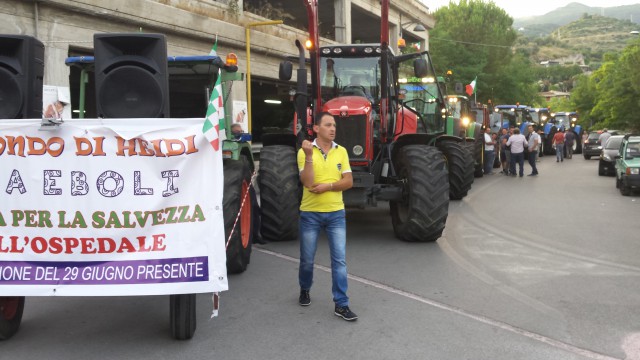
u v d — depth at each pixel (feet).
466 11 147.54
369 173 24.64
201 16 49.39
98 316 15.90
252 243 23.86
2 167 13.03
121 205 12.88
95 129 12.89
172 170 12.89
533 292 17.87
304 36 69.10
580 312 15.88
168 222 12.91
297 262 22.21
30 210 12.98
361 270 20.74
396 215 26.78
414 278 19.62
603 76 192.54
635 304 16.56
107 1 39.45
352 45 27.22
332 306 16.67
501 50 145.48
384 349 13.37
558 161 85.30
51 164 12.96
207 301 17.22
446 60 130.31
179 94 20.49
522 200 40.63
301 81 26.53
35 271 12.91
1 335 13.84
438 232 24.88
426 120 35.68
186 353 13.21
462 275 19.98
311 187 15.28
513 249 24.20
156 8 44.16
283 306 16.69
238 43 55.11
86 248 12.91
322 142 15.61
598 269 20.67
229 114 20.51
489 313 15.88
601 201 39.96
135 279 12.80
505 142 65.51
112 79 15.10
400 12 98.99
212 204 12.87
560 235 27.25
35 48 15.23
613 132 95.96
